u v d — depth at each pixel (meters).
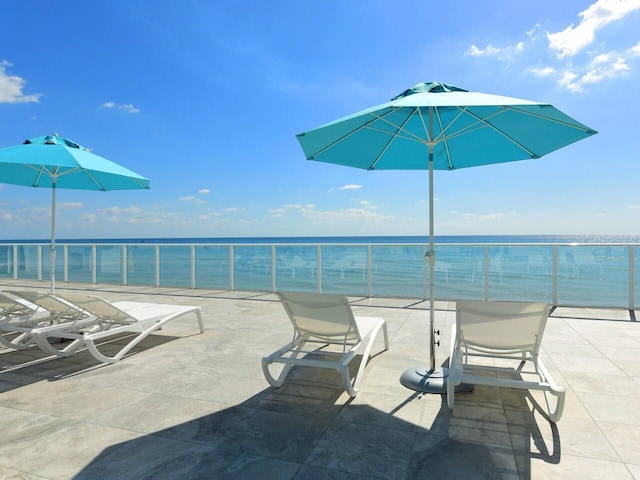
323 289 7.47
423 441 2.23
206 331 4.84
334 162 3.72
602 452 2.11
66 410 2.65
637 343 4.20
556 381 3.15
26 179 5.36
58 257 9.48
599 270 6.00
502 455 2.08
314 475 1.91
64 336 3.67
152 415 2.58
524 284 6.38
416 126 3.36
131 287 8.62
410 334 4.67
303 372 3.43
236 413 2.61
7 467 1.98
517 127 2.98
